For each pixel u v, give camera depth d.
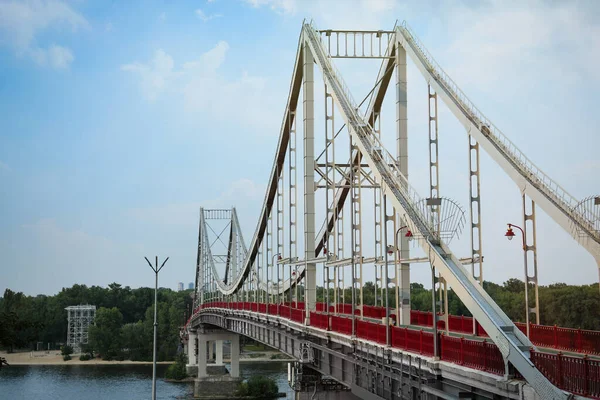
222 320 102.50
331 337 39.19
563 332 27.39
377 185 46.81
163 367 166.88
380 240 47.50
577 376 17.48
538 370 18.84
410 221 28.33
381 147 35.66
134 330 188.75
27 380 136.50
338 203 54.59
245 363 164.25
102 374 149.25
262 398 115.12
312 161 48.97
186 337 176.50
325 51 46.66
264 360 170.12
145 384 132.12
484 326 21.53
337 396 45.38
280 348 56.59
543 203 26.11
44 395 114.88
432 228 26.62
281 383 128.12
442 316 35.38
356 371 35.25
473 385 22.12
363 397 33.66
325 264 45.69
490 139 31.08
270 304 60.41
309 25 50.53
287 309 52.44
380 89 47.91
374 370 31.67
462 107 33.84
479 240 33.25
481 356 21.91
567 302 66.81
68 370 159.12
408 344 27.88
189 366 148.00
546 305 68.75
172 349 186.62
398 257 38.62
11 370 158.25
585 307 65.94
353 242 40.62
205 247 146.38
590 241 23.27
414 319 42.88
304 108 49.84
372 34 46.12
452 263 24.72
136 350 185.62
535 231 27.66
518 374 20.05
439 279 31.95
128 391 121.44
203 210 150.88
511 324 20.77
